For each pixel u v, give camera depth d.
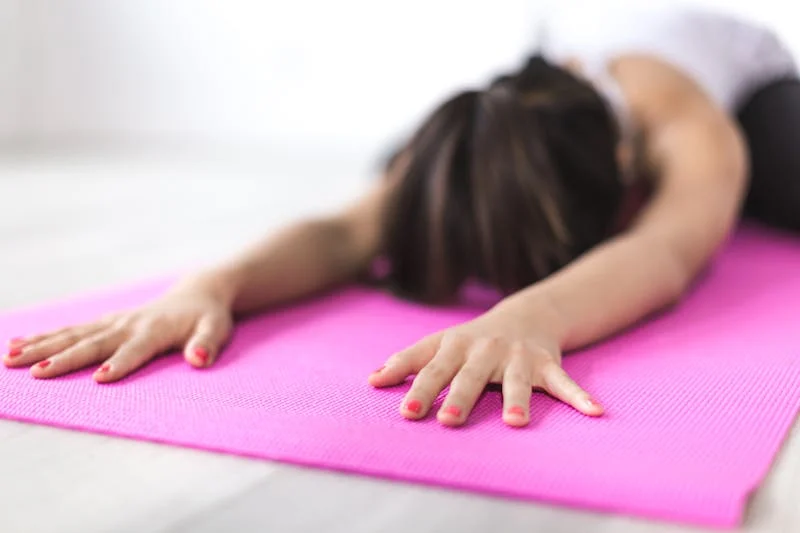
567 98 1.16
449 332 0.83
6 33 3.80
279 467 0.67
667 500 0.60
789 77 1.83
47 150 3.83
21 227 1.89
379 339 1.00
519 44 3.47
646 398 0.79
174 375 0.85
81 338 0.88
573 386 0.77
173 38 4.08
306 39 3.87
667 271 1.06
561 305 0.91
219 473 0.66
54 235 1.80
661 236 1.12
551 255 1.04
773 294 1.24
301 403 0.78
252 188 2.72
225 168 3.33
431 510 0.60
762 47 1.77
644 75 1.42
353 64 3.81
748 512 0.60
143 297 1.18
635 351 0.94
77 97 4.17
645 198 1.32
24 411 0.76
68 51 4.09
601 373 0.87
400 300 1.18
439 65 3.64
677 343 0.98
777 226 1.80
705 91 1.45
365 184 2.84
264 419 0.74
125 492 0.63
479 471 0.64
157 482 0.65
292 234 1.18
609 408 0.77
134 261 1.52
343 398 0.79
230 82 4.05
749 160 1.78
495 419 0.74
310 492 0.63
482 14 3.51
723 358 0.92
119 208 2.22
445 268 1.10
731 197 1.24
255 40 3.97
